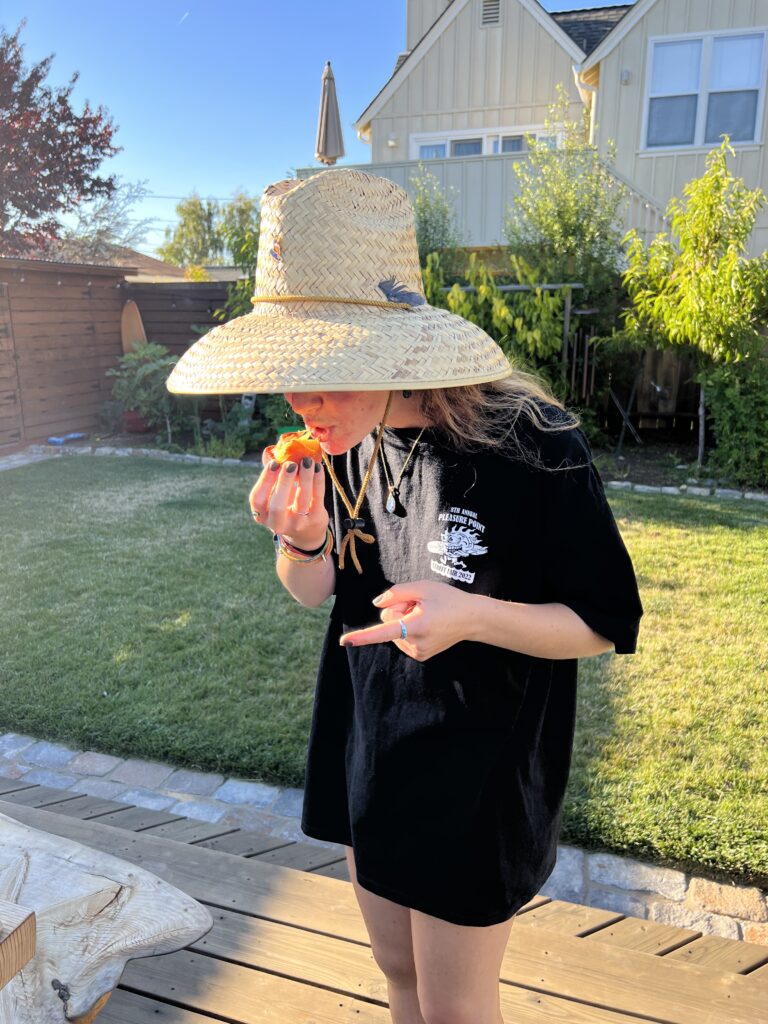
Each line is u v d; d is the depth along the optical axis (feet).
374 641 2.97
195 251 138.41
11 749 10.19
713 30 34.32
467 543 3.54
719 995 5.53
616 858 8.04
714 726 10.23
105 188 57.72
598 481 3.50
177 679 11.68
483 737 3.55
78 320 34.47
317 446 3.74
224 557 17.29
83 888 4.93
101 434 34.81
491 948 3.67
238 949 6.03
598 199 28.91
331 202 3.53
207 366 3.54
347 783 4.20
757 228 34.63
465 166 34.47
